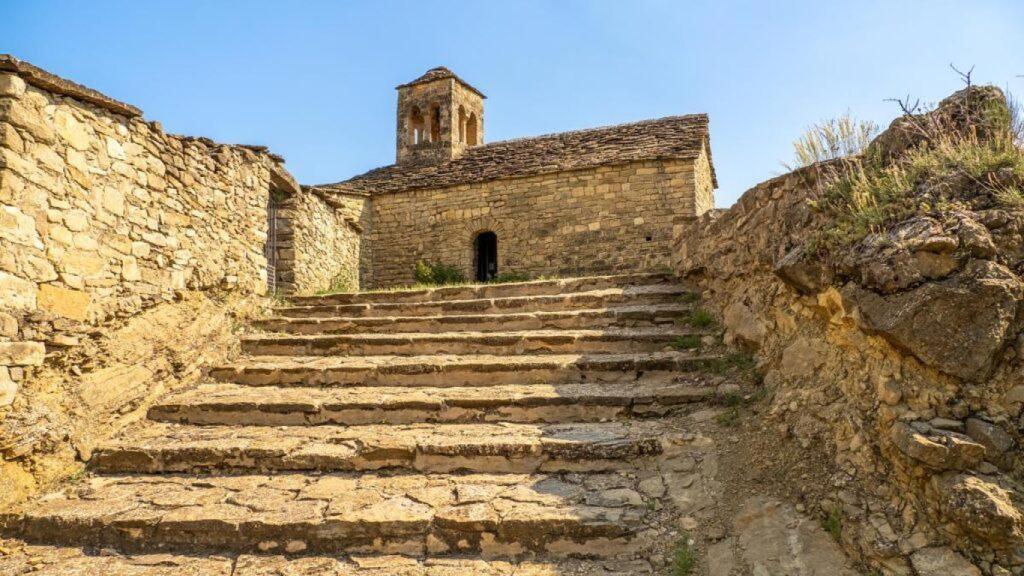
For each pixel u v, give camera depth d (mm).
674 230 8969
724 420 4965
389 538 4199
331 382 6680
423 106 20984
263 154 9109
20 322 4777
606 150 17484
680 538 3959
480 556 4082
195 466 5211
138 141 6277
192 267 7105
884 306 3797
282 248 11359
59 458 5074
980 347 3402
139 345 6145
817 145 5258
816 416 4246
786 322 5242
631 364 6145
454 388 6254
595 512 4203
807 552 3535
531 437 5047
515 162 18422
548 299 8188
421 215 18391
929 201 4055
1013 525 2900
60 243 5199
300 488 4777
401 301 9438
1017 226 3672
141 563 4160
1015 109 4398
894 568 3160
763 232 5727
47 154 5098
